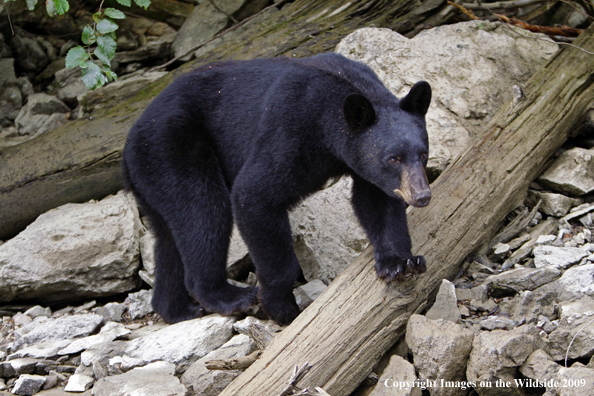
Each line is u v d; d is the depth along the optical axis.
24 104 13.22
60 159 10.00
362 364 6.30
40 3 13.73
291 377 5.82
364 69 7.53
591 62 9.59
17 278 8.77
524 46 10.75
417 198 6.10
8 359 7.38
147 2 8.10
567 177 8.82
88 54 7.95
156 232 8.46
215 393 6.28
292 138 6.88
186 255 7.83
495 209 7.93
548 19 12.59
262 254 7.18
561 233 8.25
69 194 10.02
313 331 6.21
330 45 11.08
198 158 7.71
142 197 8.34
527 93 9.11
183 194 7.68
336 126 6.81
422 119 6.67
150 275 9.15
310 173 7.09
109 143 10.15
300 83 7.05
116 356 7.10
